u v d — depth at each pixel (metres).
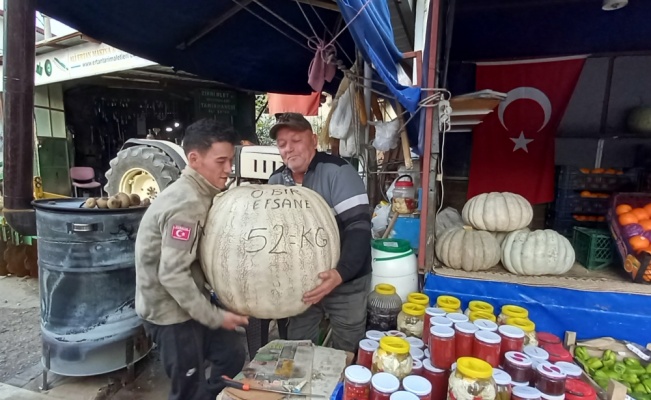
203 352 1.89
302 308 1.46
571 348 1.92
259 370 1.58
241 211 1.45
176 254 1.46
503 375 1.38
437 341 1.50
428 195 2.10
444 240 2.21
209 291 1.77
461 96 2.04
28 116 2.52
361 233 1.79
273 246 1.38
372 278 2.22
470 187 3.58
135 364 2.94
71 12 2.65
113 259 2.53
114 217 2.51
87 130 5.76
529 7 2.95
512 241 2.13
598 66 3.30
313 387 1.48
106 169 5.84
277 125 1.98
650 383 1.74
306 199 1.56
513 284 2.00
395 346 1.48
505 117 3.47
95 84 5.62
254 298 1.40
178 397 1.83
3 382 2.70
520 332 1.56
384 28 2.15
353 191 1.90
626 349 1.86
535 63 3.40
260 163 3.68
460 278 2.06
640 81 3.22
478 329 1.55
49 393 2.57
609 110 3.32
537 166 3.40
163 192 1.61
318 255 1.46
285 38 3.63
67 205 2.61
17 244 4.55
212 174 1.63
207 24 3.17
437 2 1.99
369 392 1.38
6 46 2.41
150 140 4.18
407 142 2.53
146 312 1.73
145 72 5.39
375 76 2.69
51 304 2.51
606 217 2.33
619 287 1.93
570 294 1.94
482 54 3.55
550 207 3.26
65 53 4.86
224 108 6.48
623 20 2.95
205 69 3.76
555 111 3.37
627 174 2.74
